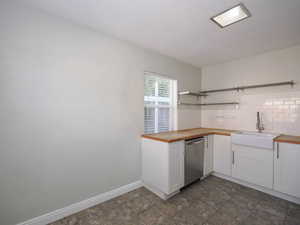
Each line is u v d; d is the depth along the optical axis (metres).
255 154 2.23
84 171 1.84
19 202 1.44
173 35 2.04
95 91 1.92
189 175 2.30
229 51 2.59
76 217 1.68
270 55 2.58
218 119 3.31
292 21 1.69
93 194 1.91
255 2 1.38
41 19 1.54
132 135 2.30
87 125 1.86
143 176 2.38
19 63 1.42
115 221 1.63
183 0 1.38
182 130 3.09
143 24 1.79
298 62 2.31
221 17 1.64
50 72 1.59
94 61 1.91
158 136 2.27
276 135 2.38
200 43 2.28
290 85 2.38
